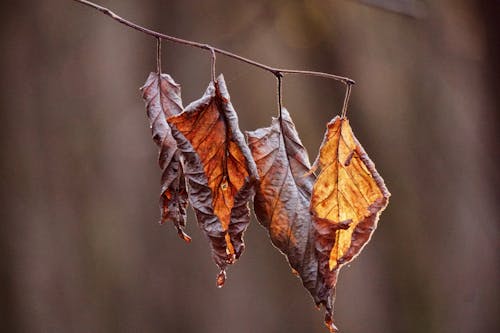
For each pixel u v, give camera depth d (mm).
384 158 2199
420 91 2104
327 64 2076
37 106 2188
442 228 2145
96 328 2145
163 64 2102
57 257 2182
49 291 2170
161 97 706
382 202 694
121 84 2182
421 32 1755
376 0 1270
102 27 2148
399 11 1276
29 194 2186
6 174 2158
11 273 2150
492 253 1982
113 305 2172
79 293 2174
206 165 684
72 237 2195
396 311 2193
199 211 683
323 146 697
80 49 2174
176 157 698
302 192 696
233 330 2197
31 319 2143
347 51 2076
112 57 2166
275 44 2053
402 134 2178
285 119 700
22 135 2178
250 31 1995
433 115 2113
